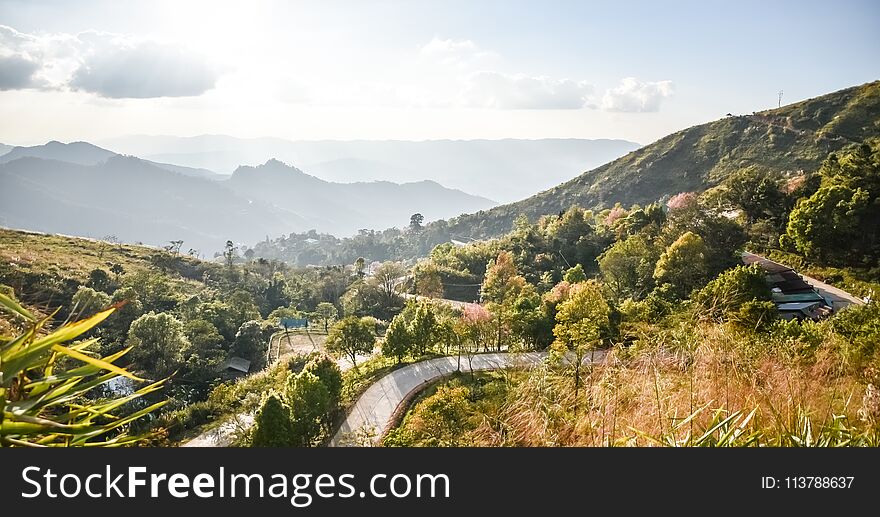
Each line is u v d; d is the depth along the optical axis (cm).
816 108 12794
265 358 6250
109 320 5425
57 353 309
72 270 7650
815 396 656
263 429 2416
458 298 7906
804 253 5028
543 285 6562
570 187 16775
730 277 3089
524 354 3266
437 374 3544
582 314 2666
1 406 267
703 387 642
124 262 9975
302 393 2606
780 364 729
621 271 5381
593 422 585
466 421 891
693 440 505
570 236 8350
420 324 3938
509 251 8338
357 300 8400
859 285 4209
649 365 707
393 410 2911
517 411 673
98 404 347
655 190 13850
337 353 4459
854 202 4703
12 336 297
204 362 5438
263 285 10869
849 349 1016
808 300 3819
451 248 10350
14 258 7381
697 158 14050
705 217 5634
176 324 5197
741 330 1141
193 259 11850
